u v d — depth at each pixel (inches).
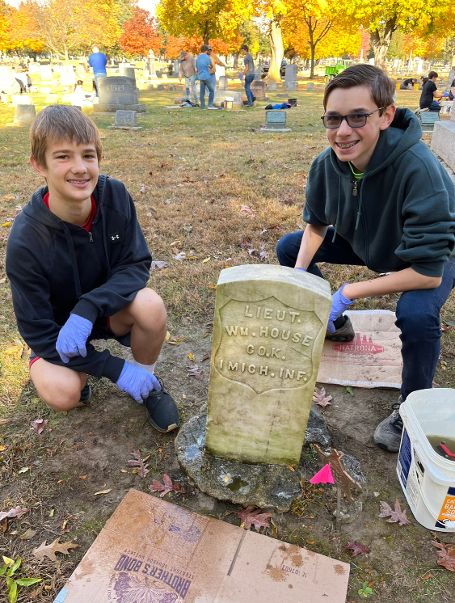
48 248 80.3
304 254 102.6
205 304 135.8
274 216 196.1
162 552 71.7
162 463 88.0
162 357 115.6
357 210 89.3
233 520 78.4
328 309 69.9
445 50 2260.1
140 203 214.5
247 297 71.1
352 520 78.1
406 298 83.7
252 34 2071.9
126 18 2418.8
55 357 82.1
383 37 1195.9
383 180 82.3
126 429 95.3
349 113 75.7
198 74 599.8
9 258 78.6
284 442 82.4
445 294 86.0
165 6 1153.4
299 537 75.9
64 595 66.1
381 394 105.9
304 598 66.9
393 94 77.4
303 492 81.4
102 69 713.0
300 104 674.8
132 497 79.7
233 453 85.2
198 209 205.8
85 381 92.4
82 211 79.4
